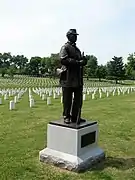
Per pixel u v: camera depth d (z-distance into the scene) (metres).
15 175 6.59
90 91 37.91
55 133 7.37
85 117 16.30
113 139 10.53
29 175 6.58
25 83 67.69
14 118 15.59
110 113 18.14
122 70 92.94
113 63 94.06
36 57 128.75
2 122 14.26
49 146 7.52
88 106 22.23
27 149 8.92
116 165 7.37
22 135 11.14
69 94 7.49
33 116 16.47
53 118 15.78
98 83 77.81
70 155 7.05
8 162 7.55
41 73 123.81
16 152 8.57
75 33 7.49
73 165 6.80
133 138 10.77
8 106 21.62
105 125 13.60
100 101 26.42
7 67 139.88
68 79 7.36
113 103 24.64
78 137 6.99
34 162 7.51
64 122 7.45
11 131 11.93
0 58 145.50
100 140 10.34
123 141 10.23
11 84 62.34
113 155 8.35
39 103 23.98
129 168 7.15
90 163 7.18
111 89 42.25
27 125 13.46
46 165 7.26
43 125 13.50
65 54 7.23
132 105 23.09
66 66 7.41
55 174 6.64
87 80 97.00
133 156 8.28
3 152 8.57
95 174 6.67
